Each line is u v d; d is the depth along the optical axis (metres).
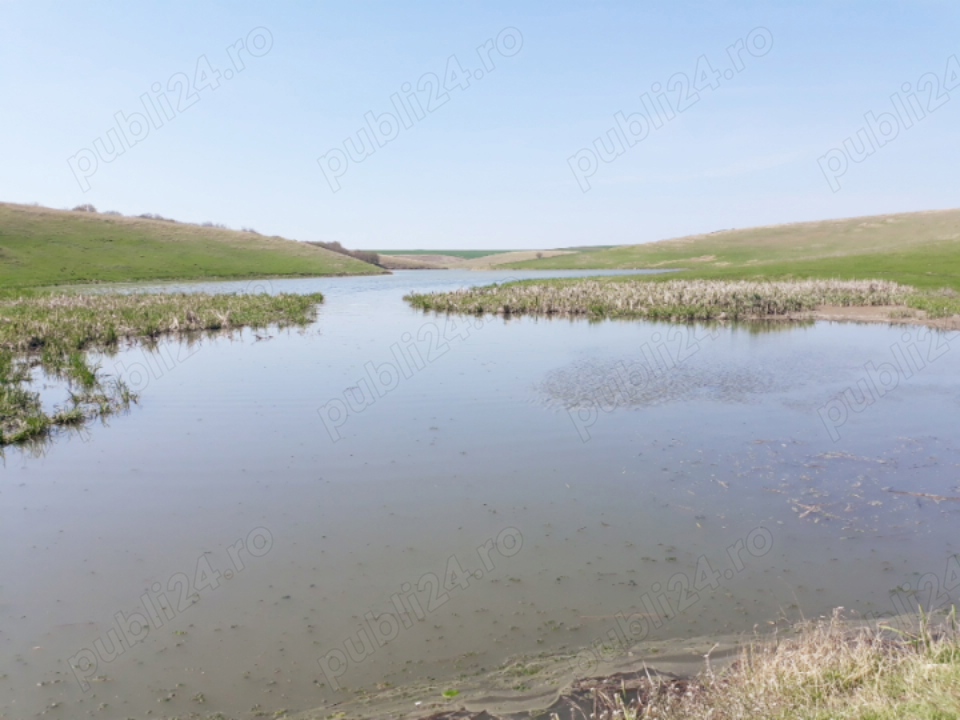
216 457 12.31
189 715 5.61
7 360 20.84
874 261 65.94
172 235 95.19
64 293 46.78
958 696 4.32
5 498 10.45
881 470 10.98
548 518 9.44
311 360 22.20
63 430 14.20
